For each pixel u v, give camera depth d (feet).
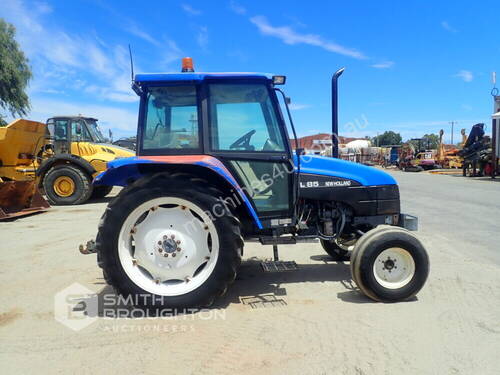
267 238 11.91
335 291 12.01
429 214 25.29
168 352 8.39
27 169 32.01
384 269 10.98
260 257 16.08
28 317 10.28
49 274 13.91
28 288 12.51
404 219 12.95
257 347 8.56
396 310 10.43
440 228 20.90
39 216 26.08
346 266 14.67
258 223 11.27
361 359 8.01
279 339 8.90
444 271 13.65
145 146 11.12
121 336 9.15
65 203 31.83
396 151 91.50
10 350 8.58
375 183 12.85
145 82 10.94
